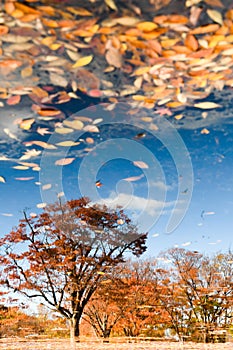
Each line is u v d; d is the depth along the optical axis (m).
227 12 0.87
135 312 3.44
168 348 2.29
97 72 1.14
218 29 0.91
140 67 1.07
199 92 1.24
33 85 1.15
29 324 3.16
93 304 3.49
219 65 1.06
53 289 2.94
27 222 2.85
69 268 2.82
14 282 2.89
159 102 1.28
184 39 0.95
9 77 1.10
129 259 3.48
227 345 2.29
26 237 2.85
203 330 3.42
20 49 0.99
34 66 1.08
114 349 2.26
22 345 2.41
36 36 0.95
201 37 0.94
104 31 0.93
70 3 0.85
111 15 0.89
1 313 3.09
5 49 0.99
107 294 3.19
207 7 0.87
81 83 1.18
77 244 2.80
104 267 2.87
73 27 0.92
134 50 1.02
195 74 1.10
